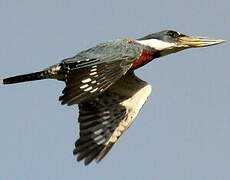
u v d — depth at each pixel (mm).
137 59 17297
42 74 16547
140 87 17156
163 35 18172
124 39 16516
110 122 16797
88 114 16750
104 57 15812
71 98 14711
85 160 16391
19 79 16688
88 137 16594
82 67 15367
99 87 14961
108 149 16578
